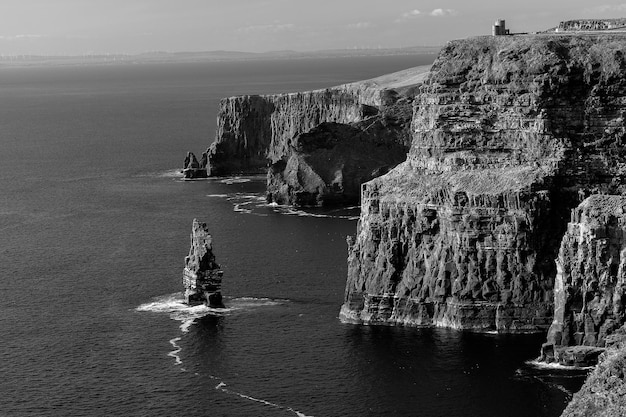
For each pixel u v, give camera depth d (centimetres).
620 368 10294
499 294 17838
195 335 17862
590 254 15650
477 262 17975
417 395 14975
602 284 15650
